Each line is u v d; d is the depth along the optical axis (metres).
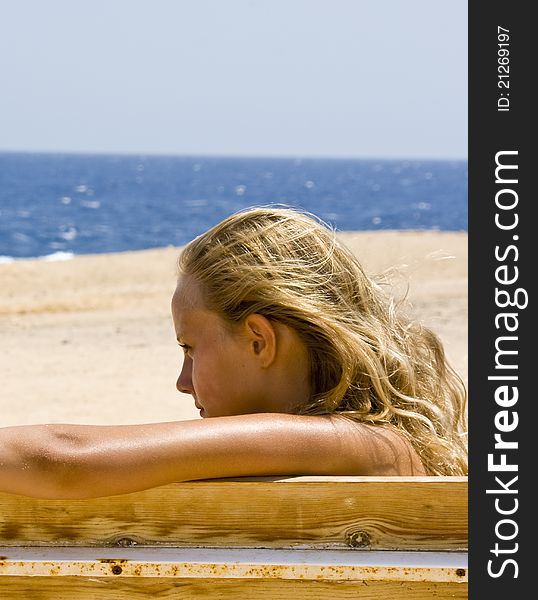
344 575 3.21
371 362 3.73
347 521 3.33
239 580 3.29
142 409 15.62
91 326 25.19
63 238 85.88
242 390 3.77
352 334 3.72
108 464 3.15
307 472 3.41
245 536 3.33
